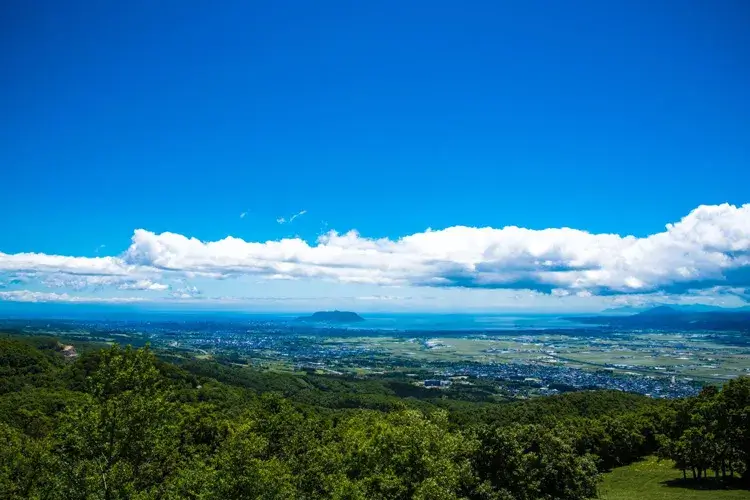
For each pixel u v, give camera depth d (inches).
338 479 1599.4
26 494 1529.3
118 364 1378.0
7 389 3548.2
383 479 1477.6
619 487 2508.6
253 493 1302.9
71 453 1314.0
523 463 1678.2
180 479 1454.2
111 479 1247.5
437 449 1589.6
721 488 2208.4
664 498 2082.9
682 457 2394.2
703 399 2960.1
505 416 4335.6
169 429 1411.2
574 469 1723.7
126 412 1301.7
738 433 2256.4
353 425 2701.8
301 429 2213.3
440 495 1327.5
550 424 3513.8
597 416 4197.8
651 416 3533.5
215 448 2495.1
